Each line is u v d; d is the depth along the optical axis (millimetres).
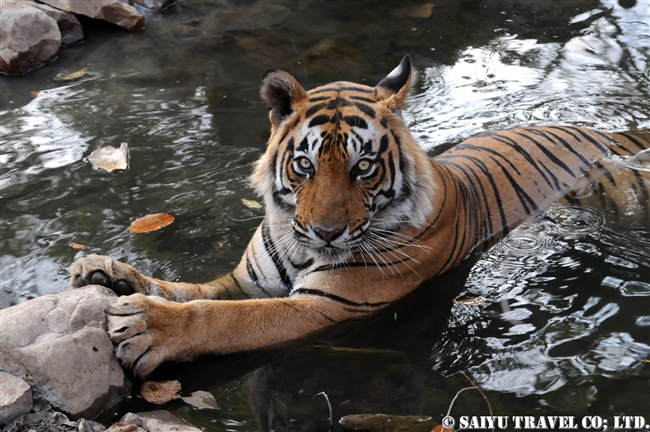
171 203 7355
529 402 4688
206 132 8836
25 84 10344
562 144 7438
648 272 6105
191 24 12320
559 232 6668
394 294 5898
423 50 11102
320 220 5328
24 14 10789
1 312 4945
